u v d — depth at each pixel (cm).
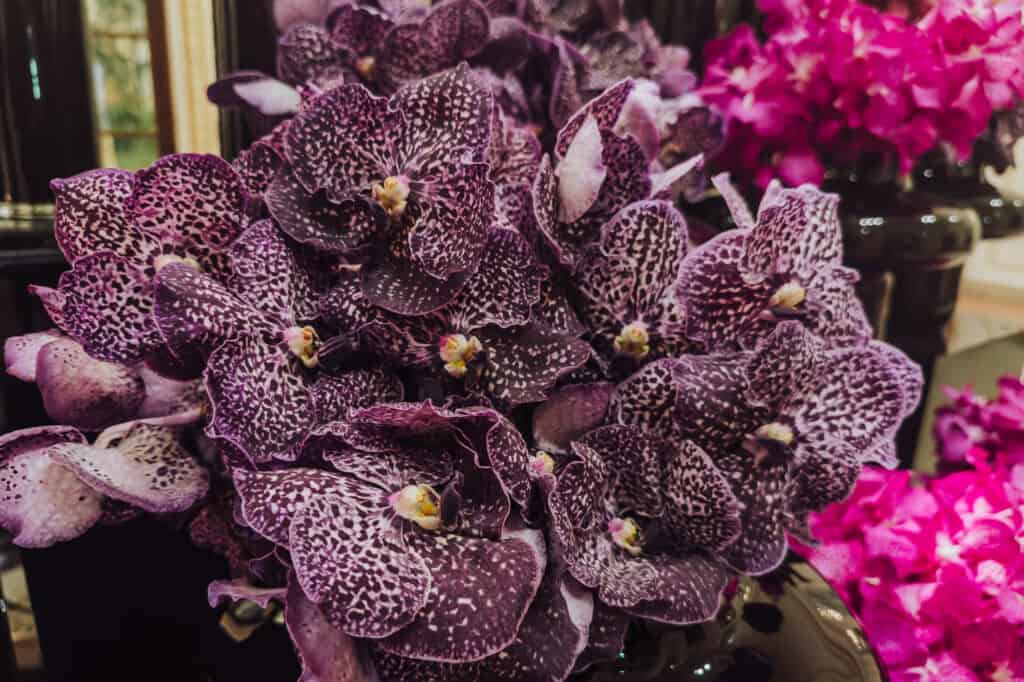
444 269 30
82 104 48
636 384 32
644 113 40
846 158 56
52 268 46
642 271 33
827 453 33
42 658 48
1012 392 60
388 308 30
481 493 30
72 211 33
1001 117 58
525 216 33
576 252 33
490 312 31
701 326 32
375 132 32
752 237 31
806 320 35
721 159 57
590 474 30
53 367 34
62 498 34
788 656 34
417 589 27
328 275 33
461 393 32
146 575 49
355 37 45
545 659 29
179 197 33
